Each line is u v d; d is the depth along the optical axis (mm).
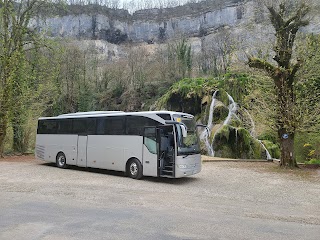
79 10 105875
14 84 22969
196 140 13367
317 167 18141
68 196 9617
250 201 9445
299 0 17156
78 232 6031
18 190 10445
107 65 60125
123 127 14242
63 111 47031
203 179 13641
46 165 18547
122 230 6191
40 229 6207
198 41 90500
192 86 38906
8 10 23281
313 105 17312
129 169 13852
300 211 8234
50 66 26172
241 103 31906
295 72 16859
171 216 7359
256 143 28844
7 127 23156
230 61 19516
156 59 59219
